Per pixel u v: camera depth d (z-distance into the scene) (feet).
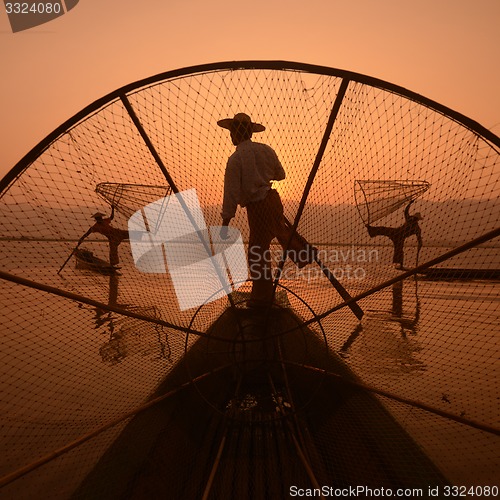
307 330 9.07
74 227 7.39
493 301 11.97
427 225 7.10
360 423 5.77
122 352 9.23
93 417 6.63
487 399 7.25
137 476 4.56
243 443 5.70
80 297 6.53
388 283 6.79
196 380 6.95
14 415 6.67
